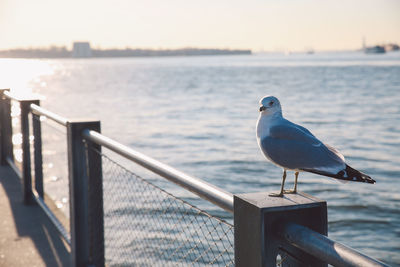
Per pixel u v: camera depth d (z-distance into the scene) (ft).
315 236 4.69
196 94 186.60
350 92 179.83
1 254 13.55
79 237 12.12
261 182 49.88
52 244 14.23
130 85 256.32
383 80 250.57
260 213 5.13
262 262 5.22
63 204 27.17
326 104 135.95
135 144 76.13
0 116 23.89
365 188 45.96
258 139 6.61
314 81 258.16
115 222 18.86
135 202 21.90
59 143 57.77
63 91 209.77
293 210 5.24
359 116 107.14
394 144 72.02
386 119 101.19
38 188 17.12
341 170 5.65
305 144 5.97
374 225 36.06
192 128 93.45
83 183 11.99
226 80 290.97
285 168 6.09
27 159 17.78
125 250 16.08
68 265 12.73
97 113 121.80
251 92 192.54
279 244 5.29
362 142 74.64
